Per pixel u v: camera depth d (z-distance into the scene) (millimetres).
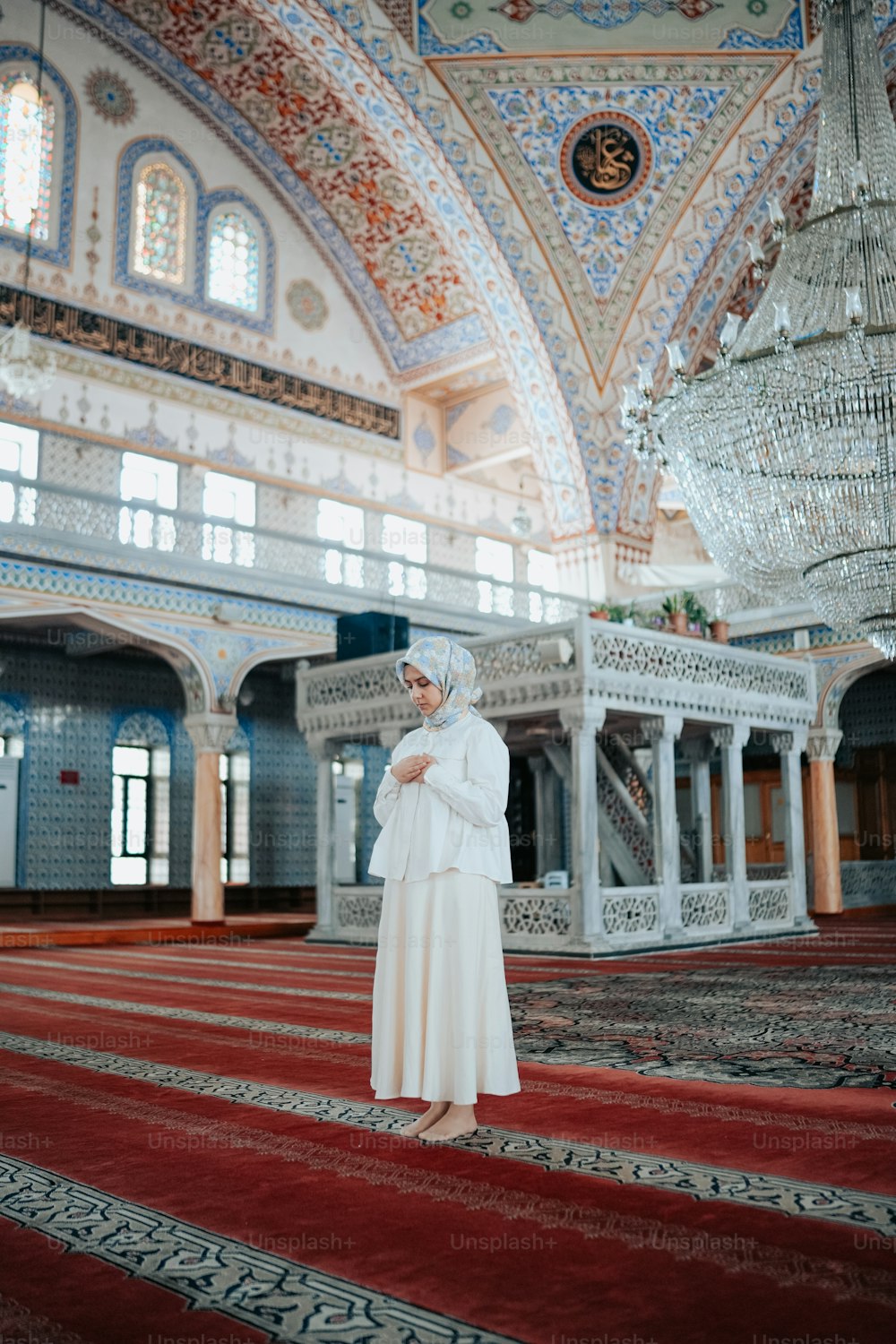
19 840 13719
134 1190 2311
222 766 15922
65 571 11188
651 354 14203
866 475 7184
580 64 12586
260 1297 1727
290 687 16797
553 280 13805
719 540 8109
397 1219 2092
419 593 14430
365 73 12188
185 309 13602
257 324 14391
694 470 7801
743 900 10039
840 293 8039
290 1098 3256
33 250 12281
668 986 6367
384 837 2732
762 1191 2219
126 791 14883
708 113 12914
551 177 13320
